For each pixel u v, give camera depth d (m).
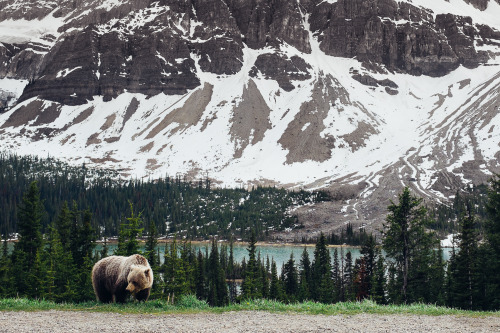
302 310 22.97
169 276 63.94
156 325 19.02
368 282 72.38
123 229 54.12
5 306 23.06
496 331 18.48
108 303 23.83
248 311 22.55
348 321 20.33
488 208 46.56
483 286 49.66
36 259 55.12
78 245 63.28
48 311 21.95
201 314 21.69
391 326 19.31
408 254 52.50
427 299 56.16
